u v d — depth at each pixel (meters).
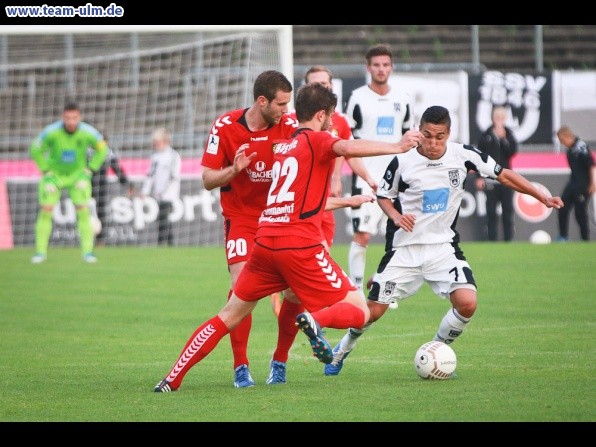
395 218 26.55
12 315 39.91
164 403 23.00
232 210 26.20
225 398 23.47
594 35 93.56
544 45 92.81
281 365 25.81
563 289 43.88
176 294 45.50
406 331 34.88
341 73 79.25
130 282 49.66
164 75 78.38
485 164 26.66
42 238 59.25
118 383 25.98
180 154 71.88
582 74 69.62
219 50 75.00
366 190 40.69
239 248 25.92
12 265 57.47
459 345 31.02
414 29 93.81
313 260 23.12
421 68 76.25
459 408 21.59
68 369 28.44
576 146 65.88
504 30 93.62
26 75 79.19
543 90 69.56
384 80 41.97
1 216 69.50
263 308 41.78
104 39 79.75
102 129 77.94
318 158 23.05
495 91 69.25
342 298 23.44
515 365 27.20
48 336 35.03
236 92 73.06
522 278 47.75
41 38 78.94
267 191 25.88
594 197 68.50
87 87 79.06
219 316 24.25
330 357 22.47
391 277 27.28
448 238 27.20
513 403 21.95
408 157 27.08
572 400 22.16
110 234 69.12
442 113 26.25
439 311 39.59
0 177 69.94
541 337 32.19
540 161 69.25
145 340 34.06
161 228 68.75
